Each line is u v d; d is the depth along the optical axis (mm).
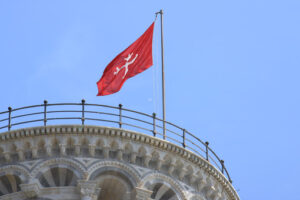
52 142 90375
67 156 89875
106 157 90312
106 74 99875
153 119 94188
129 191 89812
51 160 89625
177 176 92500
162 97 100250
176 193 91500
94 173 89250
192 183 93250
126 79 100125
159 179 91188
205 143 96312
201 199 93250
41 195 88688
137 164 90938
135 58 101438
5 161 90375
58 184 89312
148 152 91250
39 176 89000
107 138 90750
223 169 97750
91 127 90625
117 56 101000
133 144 91188
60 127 90375
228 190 96438
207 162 94312
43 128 90375
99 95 98938
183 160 92875
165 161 92125
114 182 90000
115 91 99125
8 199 88938
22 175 89062
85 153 90250
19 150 90062
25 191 88125
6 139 90562
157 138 91875
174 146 92500
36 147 90062
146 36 102750
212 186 94375
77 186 88562
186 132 95250
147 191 89625
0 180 89812
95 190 88562
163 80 101250
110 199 90312
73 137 90375
